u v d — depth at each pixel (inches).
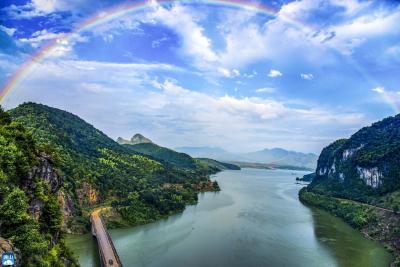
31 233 2630.4
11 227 2596.0
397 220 6929.1
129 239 6250.0
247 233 6742.1
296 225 7608.3
